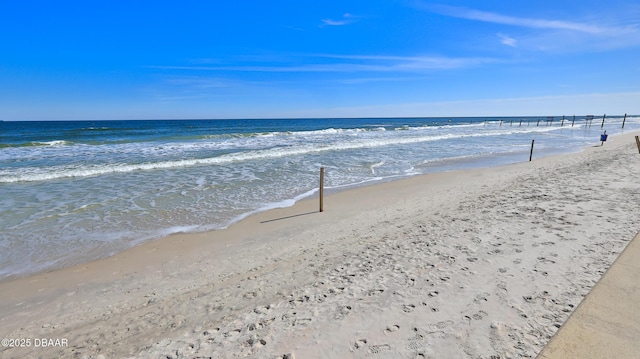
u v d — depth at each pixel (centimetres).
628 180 1020
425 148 2558
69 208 941
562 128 5928
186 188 1186
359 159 1917
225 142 2834
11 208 932
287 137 3516
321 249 638
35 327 419
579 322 274
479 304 382
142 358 336
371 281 466
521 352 299
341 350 322
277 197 1089
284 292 461
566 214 698
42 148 2278
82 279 556
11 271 588
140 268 594
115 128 5128
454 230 665
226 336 361
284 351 327
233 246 688
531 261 484
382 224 784
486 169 1595
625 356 235
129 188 1176
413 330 345
